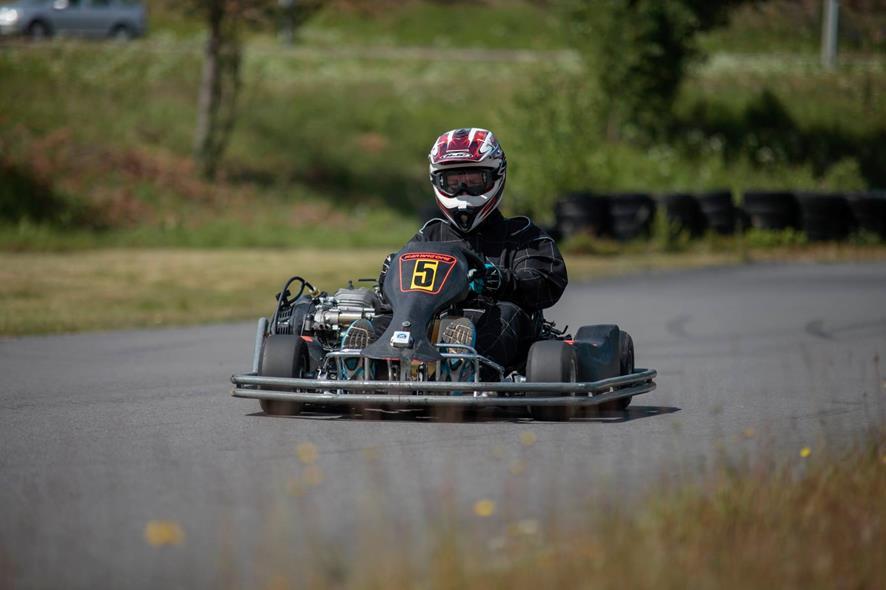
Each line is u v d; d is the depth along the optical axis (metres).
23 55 139.50
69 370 38.28
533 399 25.33
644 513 16.84
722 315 56.09
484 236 30.09
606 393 27.31
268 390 26.91
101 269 77.19
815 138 155.88
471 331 26.61
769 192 98.62
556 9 144.88
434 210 95.19
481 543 15.82
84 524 17.25
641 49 139.62
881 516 16.62
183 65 146.62
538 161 104.38
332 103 146.38
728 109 158.38
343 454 22.64
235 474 20.77
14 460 22.27
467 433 25.11
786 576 13.86
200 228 108.75
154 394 32.56
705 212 99.19
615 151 136.12
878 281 73.94
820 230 98.25
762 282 73.94
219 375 37.19
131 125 125.88
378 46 192.88
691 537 15.38
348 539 16.38
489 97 154.50
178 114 132.00
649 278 77.31
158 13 196.62
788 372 37.66
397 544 15.81
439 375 26.14
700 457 22.27
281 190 123.69
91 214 106.25
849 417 28.25
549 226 96.69
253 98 142.38
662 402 31.08
